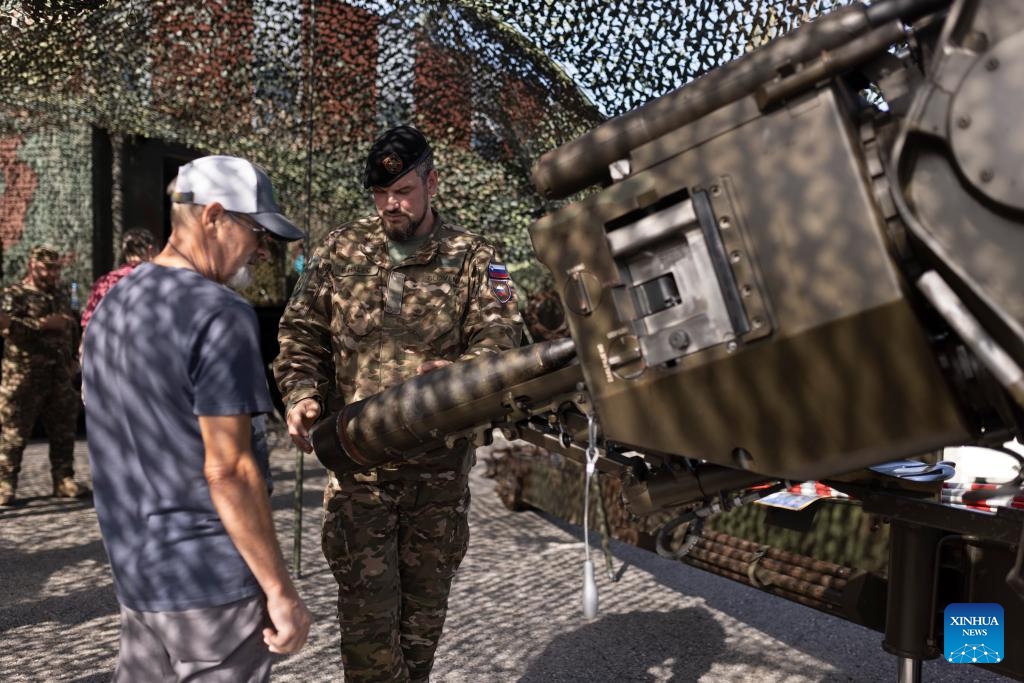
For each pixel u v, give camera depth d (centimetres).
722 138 147
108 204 844
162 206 871
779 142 143
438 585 256
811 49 142
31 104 743
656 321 154
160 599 163
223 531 167
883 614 245
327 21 526
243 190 174
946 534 212
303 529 546
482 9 403
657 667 335
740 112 146
